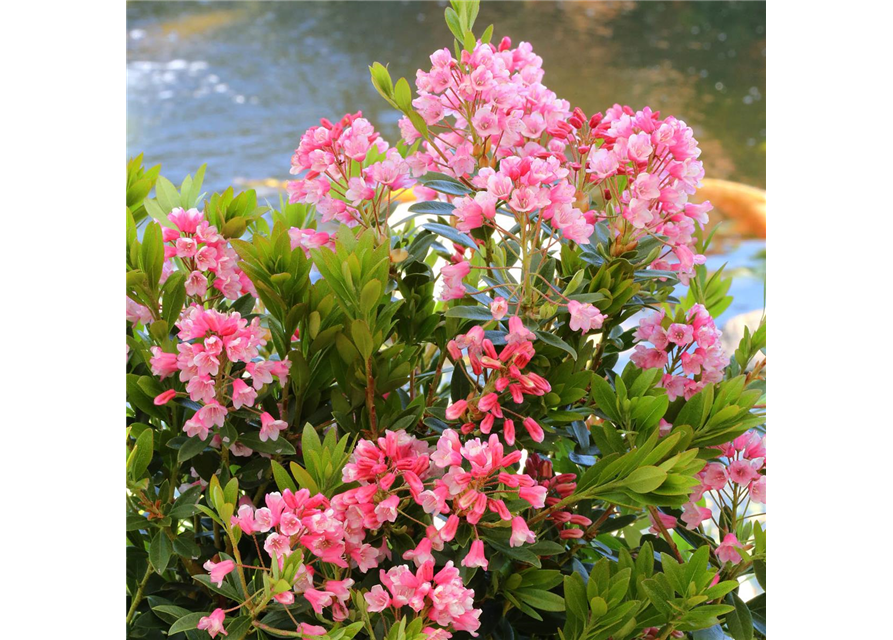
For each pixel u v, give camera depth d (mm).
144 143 7402
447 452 1017
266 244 1137
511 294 1149
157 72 8977
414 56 9398
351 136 1224
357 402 1163
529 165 1083
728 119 8133
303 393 1189
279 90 8586
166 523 1099
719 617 1239
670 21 10820
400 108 1267
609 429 1118
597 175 1255
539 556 1250
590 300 1126
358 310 1095
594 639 1091
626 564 1147
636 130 1194
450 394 1316
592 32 10344
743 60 9609
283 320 1184
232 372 1168
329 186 1257
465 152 1250
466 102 1210
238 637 997
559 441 1339
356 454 1040
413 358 1295
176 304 1167
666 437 1133
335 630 983
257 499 1222
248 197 1287
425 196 1383
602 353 1338
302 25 10414
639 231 1226
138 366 1225
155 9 10828
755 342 1421
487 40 1297
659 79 9055
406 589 1008
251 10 10898
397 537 1112
